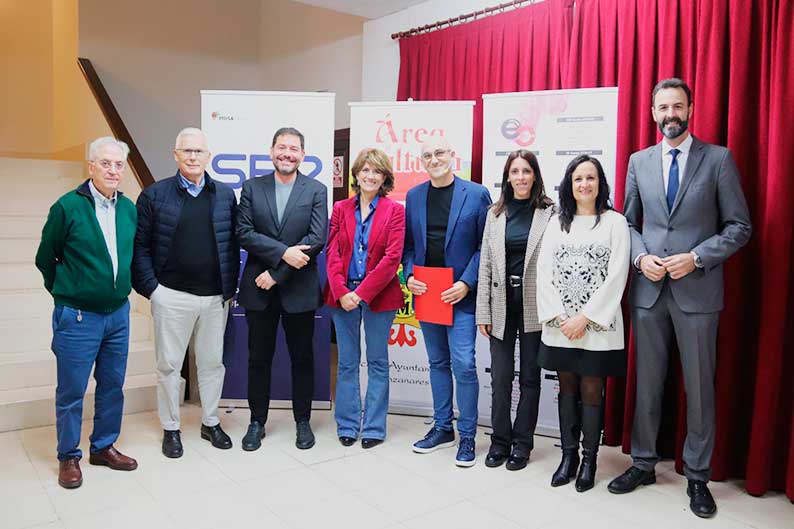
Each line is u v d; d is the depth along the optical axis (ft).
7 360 11.81
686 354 8.66
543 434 11.56
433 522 7.98
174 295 9.83
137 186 14.83
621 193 11.00
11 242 13.96
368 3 15.70
